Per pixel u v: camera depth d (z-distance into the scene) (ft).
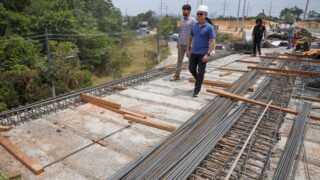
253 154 9.61
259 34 32.65
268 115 12.83
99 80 48.11
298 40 45.19
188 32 18.71
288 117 13.15
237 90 16.69
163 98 15.97
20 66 33.42
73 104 14.55
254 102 13.92
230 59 31.63
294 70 22.17
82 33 53.01
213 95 16.65
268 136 10.93
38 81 33.24
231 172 8.22
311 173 8.57
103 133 11.14
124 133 11.22
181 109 14.16
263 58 31.37
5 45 36.22
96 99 14.42
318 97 16.01
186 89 18.01
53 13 48.03
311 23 152.56
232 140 10.66
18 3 48.75
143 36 103.91
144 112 13.64
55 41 44.55
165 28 107.24
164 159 9.07
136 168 8.53
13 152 9.21
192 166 8.71
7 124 11.64
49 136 10.72
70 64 41.01
